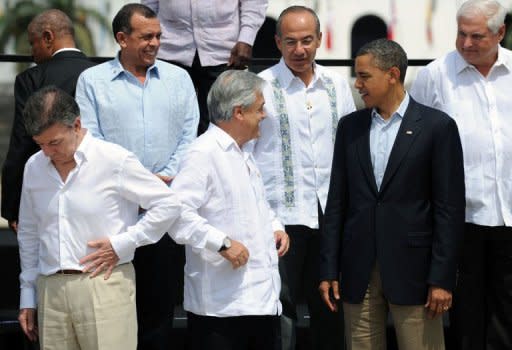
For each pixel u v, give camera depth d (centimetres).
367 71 1049
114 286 982
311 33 1155
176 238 989
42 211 981
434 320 1075
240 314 991
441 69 1196
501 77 1176
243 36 1306
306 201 1171
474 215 1178
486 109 1173
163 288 1171
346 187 1102
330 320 1201
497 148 1168
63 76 1182
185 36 1318
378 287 1080
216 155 995
